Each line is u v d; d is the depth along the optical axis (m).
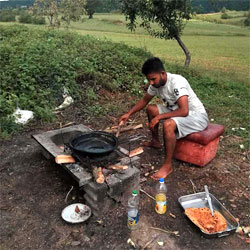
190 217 3.09
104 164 3.19
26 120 5.21
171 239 2.93
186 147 4.12
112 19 37.84
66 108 5.88
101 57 7.88
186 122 3.85
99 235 2.93
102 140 3.47
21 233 2.94
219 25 37.25
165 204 3.23
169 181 3.85
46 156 4.18
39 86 6.00
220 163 4.36
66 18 15.28
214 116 6.25
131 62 8.09
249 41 24.69
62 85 6.18
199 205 3.41
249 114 6.39
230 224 3.14
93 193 3.09
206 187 3.53
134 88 7.12
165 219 3.18
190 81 8.30
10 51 6.91
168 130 3.73
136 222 3.04
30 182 3.70
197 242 2.91
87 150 3.06
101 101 6.42
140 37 22.73
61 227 3.02
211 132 4.00
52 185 3.65
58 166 4.03
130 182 3.24
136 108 4.27
